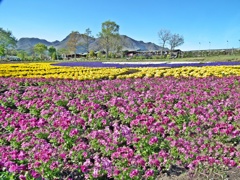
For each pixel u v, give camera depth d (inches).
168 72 714.8
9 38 3422.7
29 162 199.8
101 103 371.6
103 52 3966.5
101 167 188.1
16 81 614.2
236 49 2527.1
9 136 247.6
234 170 201.9
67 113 297.0
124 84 511.5
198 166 202.4
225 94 404.2
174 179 192.4
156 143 225.0
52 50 4212.6
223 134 246.8
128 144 231.6
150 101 375.6
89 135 239.5
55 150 213.0
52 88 473.7
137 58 2635.3
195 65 1027.9
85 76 673.6
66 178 188.9
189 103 347.9
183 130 260.7
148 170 184.2
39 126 269.9
